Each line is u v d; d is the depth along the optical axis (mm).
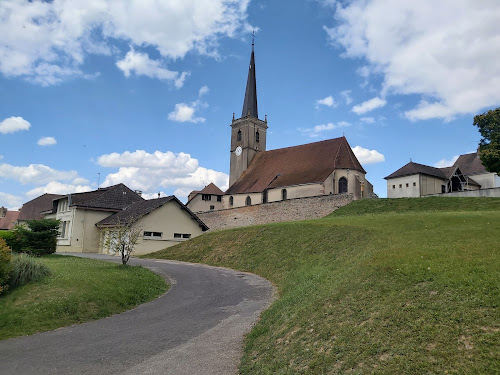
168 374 8320
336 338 8086
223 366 8664
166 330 11703
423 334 7191
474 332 6859
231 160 69188
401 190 51844
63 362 9234
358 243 18641
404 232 17656
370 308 8945
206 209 74812
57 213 42188
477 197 35281
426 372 6145
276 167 59281
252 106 70688
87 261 23609
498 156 37531
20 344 10766
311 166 53812
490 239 13352
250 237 29000
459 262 10531
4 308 13141
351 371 6742
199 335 11023
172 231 36312
